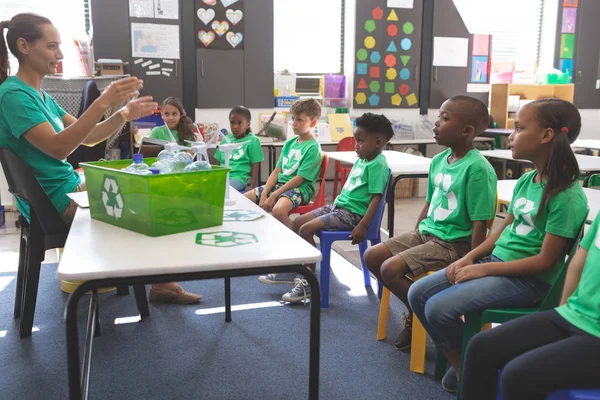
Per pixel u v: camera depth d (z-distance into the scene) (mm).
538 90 6324
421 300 1637
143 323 2281
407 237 2012
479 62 6320
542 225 1481
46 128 1771
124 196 1358
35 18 1924
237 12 5375
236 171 3561
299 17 5930
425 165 2916
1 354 1982
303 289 2539
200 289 2721
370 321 2318
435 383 1792
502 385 1152
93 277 1044
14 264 3131
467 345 1398
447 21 6102
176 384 1771
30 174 1882
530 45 6738
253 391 1729
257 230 1396
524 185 1586
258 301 2553
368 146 2439
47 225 1994
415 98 6141
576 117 1479
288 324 2271
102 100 1684
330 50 6102
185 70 5309
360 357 1975
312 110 3018
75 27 5012
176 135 3492
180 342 2092
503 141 5777
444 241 1861
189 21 5250
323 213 2668
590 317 1152
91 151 3324
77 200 1743
